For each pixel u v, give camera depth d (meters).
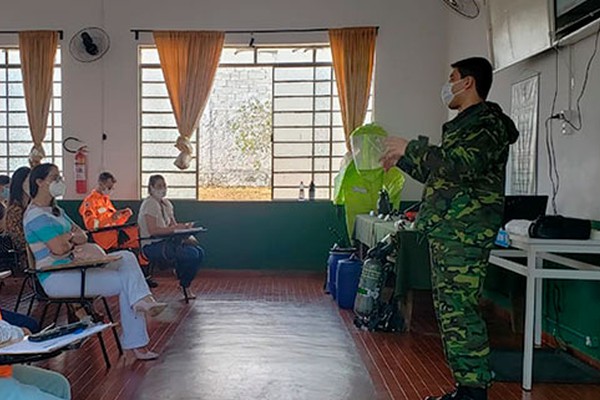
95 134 7.00
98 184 6.50
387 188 6.49
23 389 1.80
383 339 4.30
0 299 5.58
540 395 3.17
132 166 7.02
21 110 7.20
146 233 5.59
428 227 2.81
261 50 7.08
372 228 5.43
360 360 3.79
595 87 3.64
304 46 7.01
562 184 4.08
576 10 3.66
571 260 3.61
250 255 7.11
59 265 3.45
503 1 4.67
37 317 4.83
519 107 4.80
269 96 7.16
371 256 4.71
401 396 3.16
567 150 4.01
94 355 3.85
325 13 6.87
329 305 5.44
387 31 6.86
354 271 5.23
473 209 2.72
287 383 3.34
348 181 6.49
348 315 5.04
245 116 7.19
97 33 6.92
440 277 2.78
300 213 7.08
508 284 4.64
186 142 6.90
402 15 6.84
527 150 4.65
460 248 2.72
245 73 7.14
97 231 5.21
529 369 3.24
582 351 3.74
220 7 6.91
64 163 7.02
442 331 2.80
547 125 4.30
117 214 6.09
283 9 6.89
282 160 7.20
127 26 6.94
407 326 4.53
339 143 7.14
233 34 6.92
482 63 2.81
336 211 7.03
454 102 2.87
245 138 7.20
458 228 2.72
